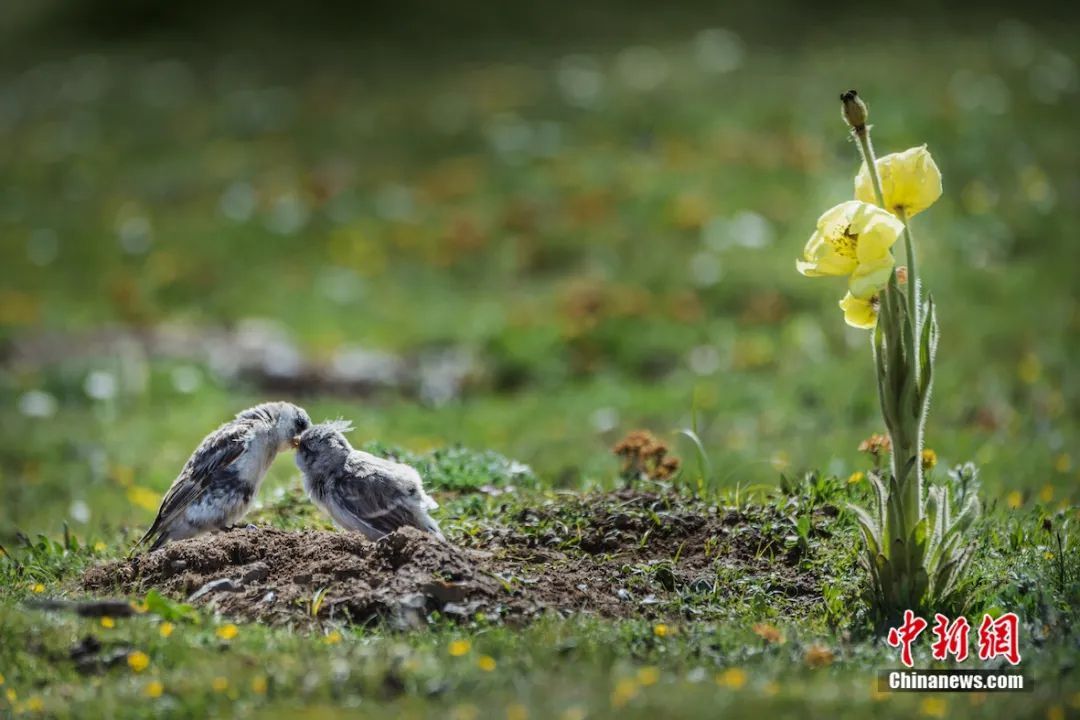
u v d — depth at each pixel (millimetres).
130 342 20062
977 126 24188
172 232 24688
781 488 9461
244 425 8336
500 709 5941
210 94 31891
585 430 15445
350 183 25906
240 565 7895
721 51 30219
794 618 7582
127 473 14359
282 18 35562
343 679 6324
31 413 17016
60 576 8500
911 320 7020
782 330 18953
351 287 22219
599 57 31188
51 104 32594
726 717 5867
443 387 18188
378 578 7480
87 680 6543
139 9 37531
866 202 7145
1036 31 30516
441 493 9711
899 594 7215
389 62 32562
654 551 8555
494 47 32781
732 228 22156
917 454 7062
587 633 6969
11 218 26016
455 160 26438
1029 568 7855
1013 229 21219
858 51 29484
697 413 16094
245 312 21688
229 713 6066
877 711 5969
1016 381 16391
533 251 22516
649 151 25609
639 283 20859
